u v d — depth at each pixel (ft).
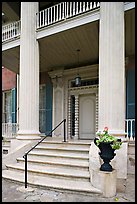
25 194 14.44
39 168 18.70
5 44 28.58
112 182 14.01
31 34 24.97
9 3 33.40
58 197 13.87
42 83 38.37
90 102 33.32
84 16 21.59
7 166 20.34
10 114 42.06
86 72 33.19
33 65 24.81
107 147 14.43
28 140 23.56
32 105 24.44
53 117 35.78
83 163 18.20
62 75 35.45
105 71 18.76
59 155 20.02
